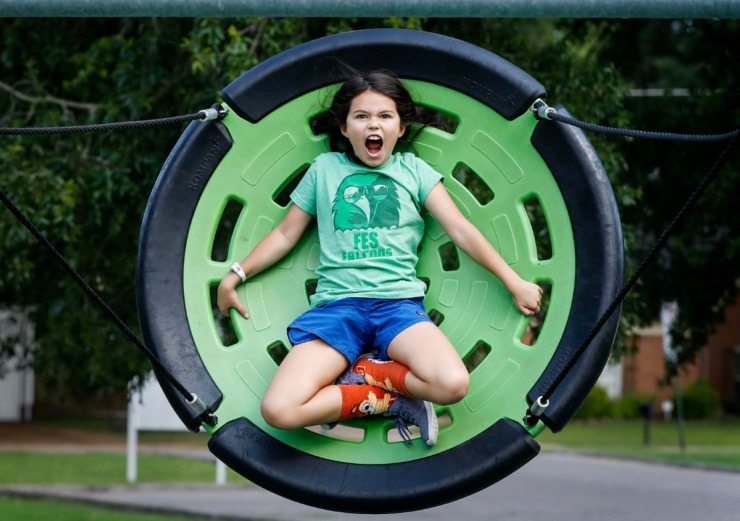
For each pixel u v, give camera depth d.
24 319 13.35
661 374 39.91
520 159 5.14
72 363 11.76
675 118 12.33
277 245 5.23
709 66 12.80
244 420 5.05
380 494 4.87
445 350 4.86
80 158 10.59
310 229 5.34
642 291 12.80
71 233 10.35
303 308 5.27
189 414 5.00
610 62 11.09
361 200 5.14
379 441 5.00
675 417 38.47
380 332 5.03
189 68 10.42
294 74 5.29
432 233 5.28
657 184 12.46
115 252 10.99
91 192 10.47
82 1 5.26
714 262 12.88
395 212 5.13
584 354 4.85
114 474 20.84
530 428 4.91
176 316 5.14
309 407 4.84
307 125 5.33
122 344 10.96
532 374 4.95
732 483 20.61
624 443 28.89
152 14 5.30
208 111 5.23
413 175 5.18
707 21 12.09
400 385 4.90
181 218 5.22
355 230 5.14
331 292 5.11
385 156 5.16
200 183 5.25
